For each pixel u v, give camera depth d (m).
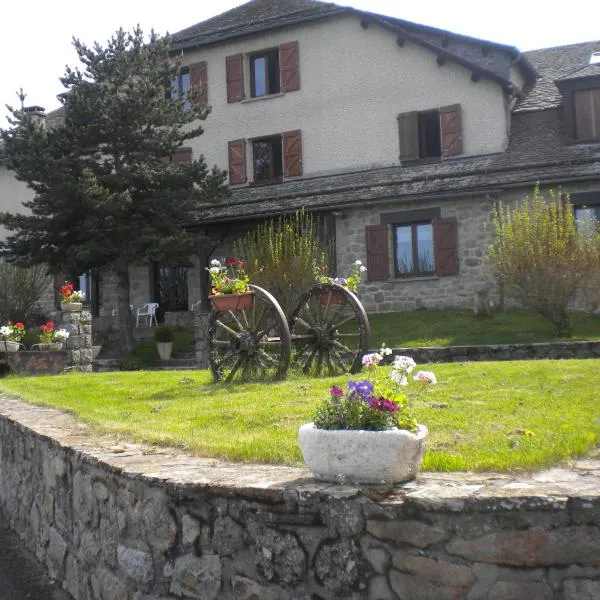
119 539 4.38
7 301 24.59
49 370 15.69
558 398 6.56
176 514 3.93
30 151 19.28
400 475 3.47
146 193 20.22
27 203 20.02
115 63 20.08
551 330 15.33
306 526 3.44
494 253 15.83
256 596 3.58
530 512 3.07
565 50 24.86
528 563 3.05
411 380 7.96
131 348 20.64
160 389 9.36
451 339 15.45
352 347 15.43
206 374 10.98
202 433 5.80
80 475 4.97
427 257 19.89
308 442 3.63
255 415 6.53
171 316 23.41
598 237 14.56
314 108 22.92
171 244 19.23
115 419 6.82
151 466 4.35
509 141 20.50
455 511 3.13
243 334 9.72
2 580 5.52
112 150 20.20
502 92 20.50
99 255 19.95
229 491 3.68
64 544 5.31
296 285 17.28
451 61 21.08
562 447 4.50
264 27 23.30
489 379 7.98
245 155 23.81
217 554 3.75
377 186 20.38
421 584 3.18
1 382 12.03
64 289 16.20
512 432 5.17
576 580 3.02
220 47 24.31
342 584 3.33
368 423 3.62
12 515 6.97
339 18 22.64
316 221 20.72
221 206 22.22
